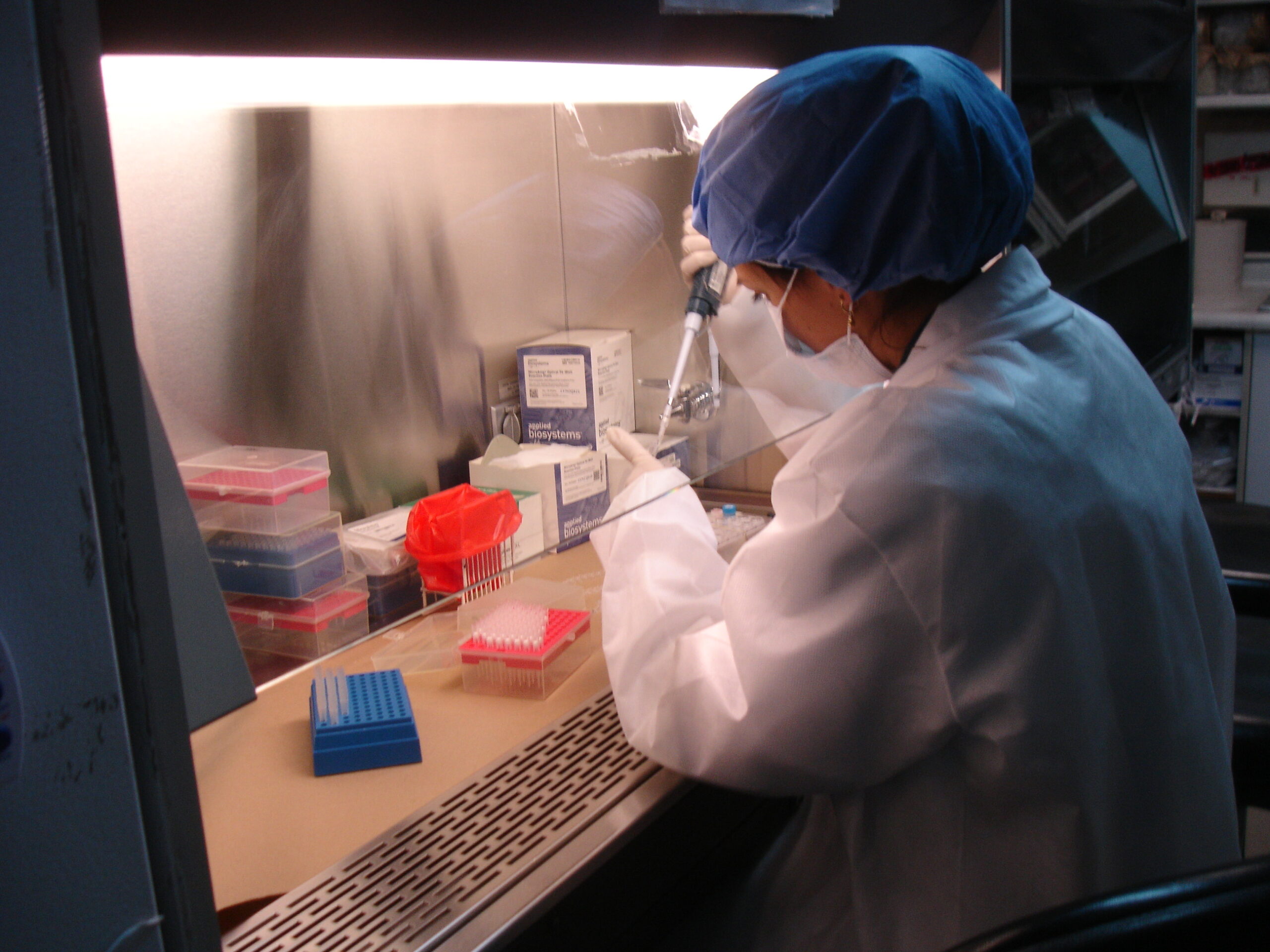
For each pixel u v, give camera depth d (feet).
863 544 3.16
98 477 1.91
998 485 3.05
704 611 3.97
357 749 3.92
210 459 3.73
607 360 4.26
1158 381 9.01
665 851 4.04
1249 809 8.35
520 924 3.05
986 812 3.35
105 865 2.10
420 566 3.71
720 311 4.58
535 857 3.32
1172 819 3.41
